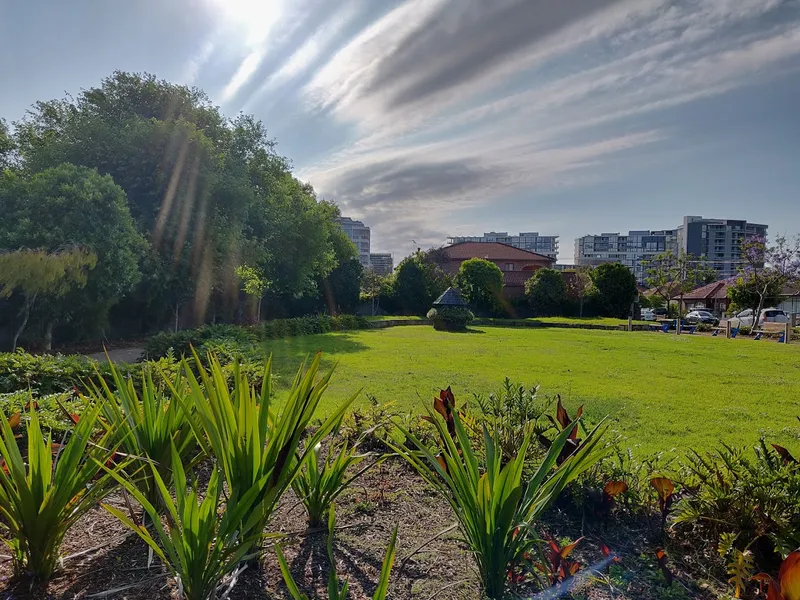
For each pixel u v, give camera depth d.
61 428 3.33
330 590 1.40
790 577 1.26
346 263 29.95
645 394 7.31
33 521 1.94
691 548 2.39
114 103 15.81
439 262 43.62
